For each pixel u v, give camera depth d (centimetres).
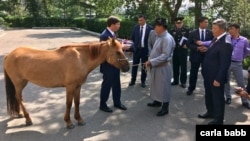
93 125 504
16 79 500
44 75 474
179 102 623
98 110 575
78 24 3388
